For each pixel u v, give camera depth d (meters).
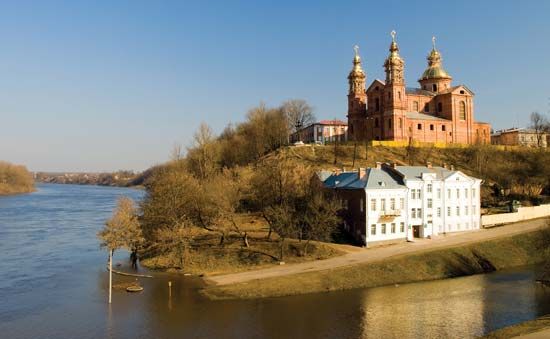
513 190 127.88
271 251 80.19
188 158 130.50
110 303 59.34
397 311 56.38
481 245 83.88
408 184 90.12
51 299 61.25
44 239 107.00
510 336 43.97
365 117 161.25
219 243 85.25
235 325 51.53
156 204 83.50
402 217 89.19
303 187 94.75
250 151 154.25
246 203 109.50
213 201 82.75
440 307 58.06
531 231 93.38
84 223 135.12
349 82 165.12
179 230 78.81
